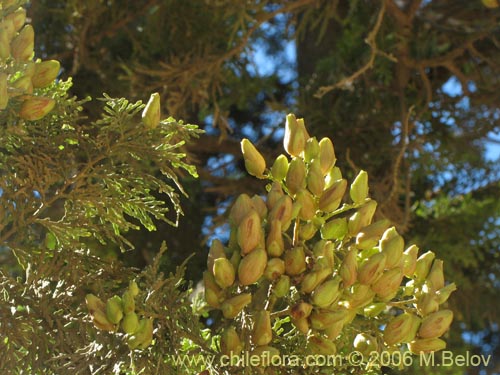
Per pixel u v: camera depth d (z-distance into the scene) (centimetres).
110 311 34
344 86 81
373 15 89
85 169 40
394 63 88
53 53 87
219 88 83
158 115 39
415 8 86
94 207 41
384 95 88
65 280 39
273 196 36
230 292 35
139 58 90
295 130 38
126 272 40
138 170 40
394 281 36
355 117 85
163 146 40
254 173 38
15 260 62
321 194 37
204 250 87
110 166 40
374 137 85
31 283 38
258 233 35
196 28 87
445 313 37
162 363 36
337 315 34
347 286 35
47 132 40
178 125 40
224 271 34
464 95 89
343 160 84
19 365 37
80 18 86
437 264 38
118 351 35
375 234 37
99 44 88
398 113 86
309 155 38
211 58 81
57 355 37
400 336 36
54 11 85
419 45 88
